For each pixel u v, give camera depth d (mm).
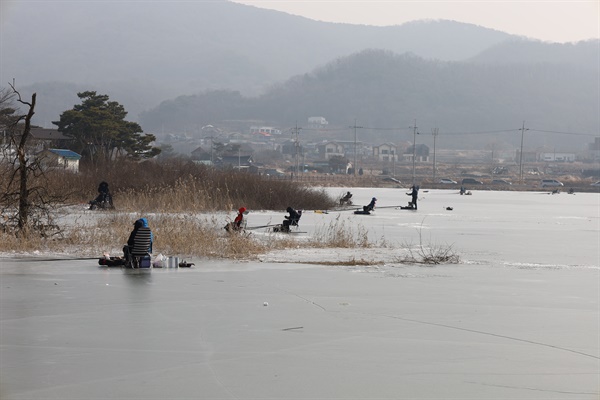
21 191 36281
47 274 27734
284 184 80562
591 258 37688
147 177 74750
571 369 15828
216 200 67125
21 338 17703
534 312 22188
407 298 24281
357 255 36375
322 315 21156
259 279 27766
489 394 14039
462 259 36375
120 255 33000
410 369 15633
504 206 102938
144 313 20844
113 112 126000
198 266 31109
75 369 15219
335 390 14117
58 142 116500
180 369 15336
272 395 13781
